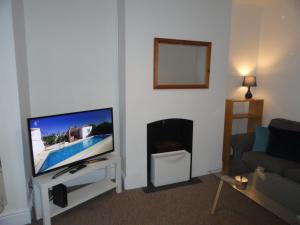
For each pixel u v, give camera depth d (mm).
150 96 2729
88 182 2967
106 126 2584
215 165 3283
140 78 2641
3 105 1968
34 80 2537
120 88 2822
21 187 2115
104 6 2721
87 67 2746
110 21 2770
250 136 3260
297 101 3301
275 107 3639
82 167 2350
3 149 2018
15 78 1955
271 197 2055
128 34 2506
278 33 3518
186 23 2752
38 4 2443
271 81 3678
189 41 2785
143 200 2576
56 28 2549
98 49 2764
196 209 2414
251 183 2271
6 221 2090
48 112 2645
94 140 2488
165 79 2797
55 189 2229
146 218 2256
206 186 2910
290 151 2719
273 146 2869
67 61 2646
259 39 3863
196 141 3102
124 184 2812
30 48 2473
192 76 2943
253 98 3893
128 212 2350
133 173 2818
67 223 2180
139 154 2801
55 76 2619
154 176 2844
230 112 3471
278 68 3551
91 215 2301
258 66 3914
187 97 2938
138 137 2760
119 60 2795
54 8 2514
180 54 2824
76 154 2346
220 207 2451
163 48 2723
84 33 2676
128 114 2664
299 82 3254
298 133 2758
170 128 3154
